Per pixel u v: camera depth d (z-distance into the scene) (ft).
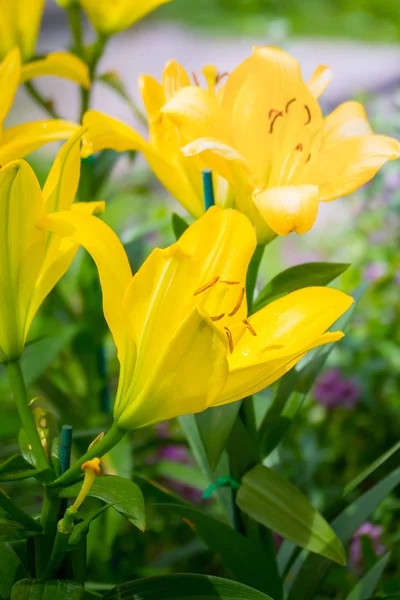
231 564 2.47
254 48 2.29
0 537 2.22
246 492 2.33
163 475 4.05
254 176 2.14
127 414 1.89
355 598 2.67
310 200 2.08
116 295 1.89
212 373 1.83
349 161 2.24
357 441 4.53
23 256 1.92
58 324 3.85
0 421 3.44
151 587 2.04
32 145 2.27
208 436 2.28
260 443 2.55
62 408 3.64
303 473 4.10
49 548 2.07
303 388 2.55
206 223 1.97
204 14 20.08
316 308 1.95
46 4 18.90
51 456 2.11
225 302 1.95
